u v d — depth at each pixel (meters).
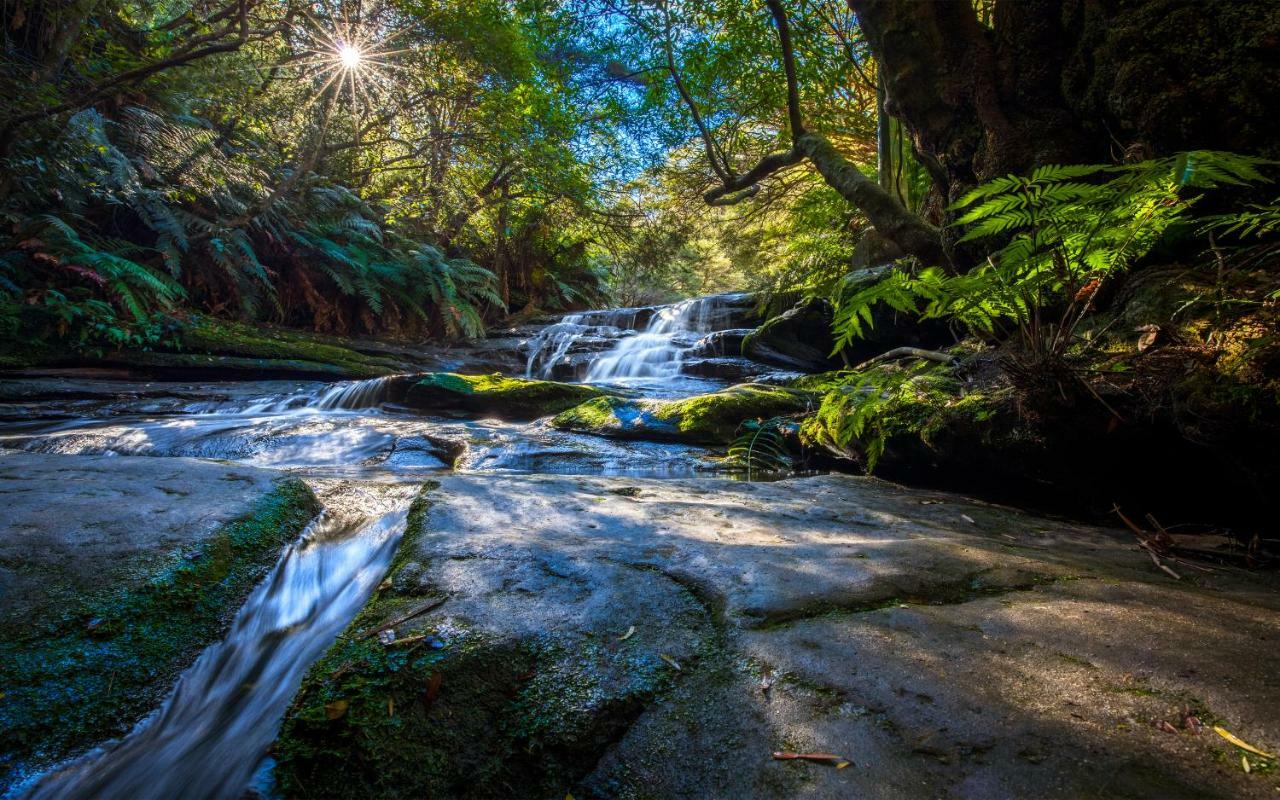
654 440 4.64
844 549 1.86
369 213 12.75
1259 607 1.36
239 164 9.21
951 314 3.04
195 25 8.67
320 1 9.60
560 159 11.97
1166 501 2.27
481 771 1.01
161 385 7.00
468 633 1.29
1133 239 2.22
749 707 1.05
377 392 6.47
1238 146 2.62
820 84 7.83
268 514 2.19
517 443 4.43
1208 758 0.82
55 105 6.82
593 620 1.36
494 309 15.53
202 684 1.43
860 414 3.21
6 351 6.63
